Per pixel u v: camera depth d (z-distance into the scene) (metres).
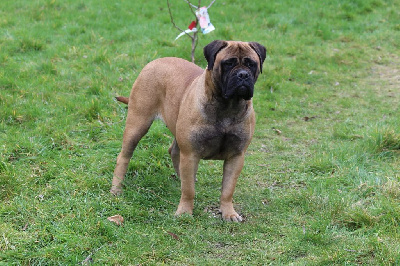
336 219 4.24
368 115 7.29
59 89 7.18
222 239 4.01
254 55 3.99
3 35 9.20
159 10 11.66
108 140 5.83
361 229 4.03
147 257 3.72
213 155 4.30
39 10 10.84
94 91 7.19
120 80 7.70
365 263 3.57
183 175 4.29
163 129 6.20
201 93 4.04
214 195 4.91
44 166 5.03
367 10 12.81
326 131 6.73
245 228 4.20
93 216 4.18
